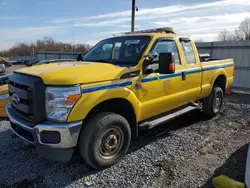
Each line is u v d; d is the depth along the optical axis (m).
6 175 3.19
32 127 2.86
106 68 3.29
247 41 9.55
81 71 3.05
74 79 2.81
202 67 5.03
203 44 10.96
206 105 5.57
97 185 2.93
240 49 9.83
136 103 3.52
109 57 4.16
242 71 9.88
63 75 2.88
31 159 3.61
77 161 3.54
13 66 32.50
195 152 3.82
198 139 4.36
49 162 3.51
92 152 3.04
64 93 2.74
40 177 3.13
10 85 3.48
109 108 3.46
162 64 3.32
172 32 4.79
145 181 3.01
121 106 3.53
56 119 2.79
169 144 4.12
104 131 3.13
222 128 5.00
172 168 3.31
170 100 4.22
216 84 6.03
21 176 3.16
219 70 5.67
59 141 2.78
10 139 4.35
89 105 2.90
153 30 4.85
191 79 4.70
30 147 3.95
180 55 4.47
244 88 9.88
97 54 4.44
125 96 3.33
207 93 5.37
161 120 4.13
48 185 2.95
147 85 3.67
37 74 2.94
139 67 3.56
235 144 4.15
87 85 2.90
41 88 2.81
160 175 3.14
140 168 3.31
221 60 5.91
